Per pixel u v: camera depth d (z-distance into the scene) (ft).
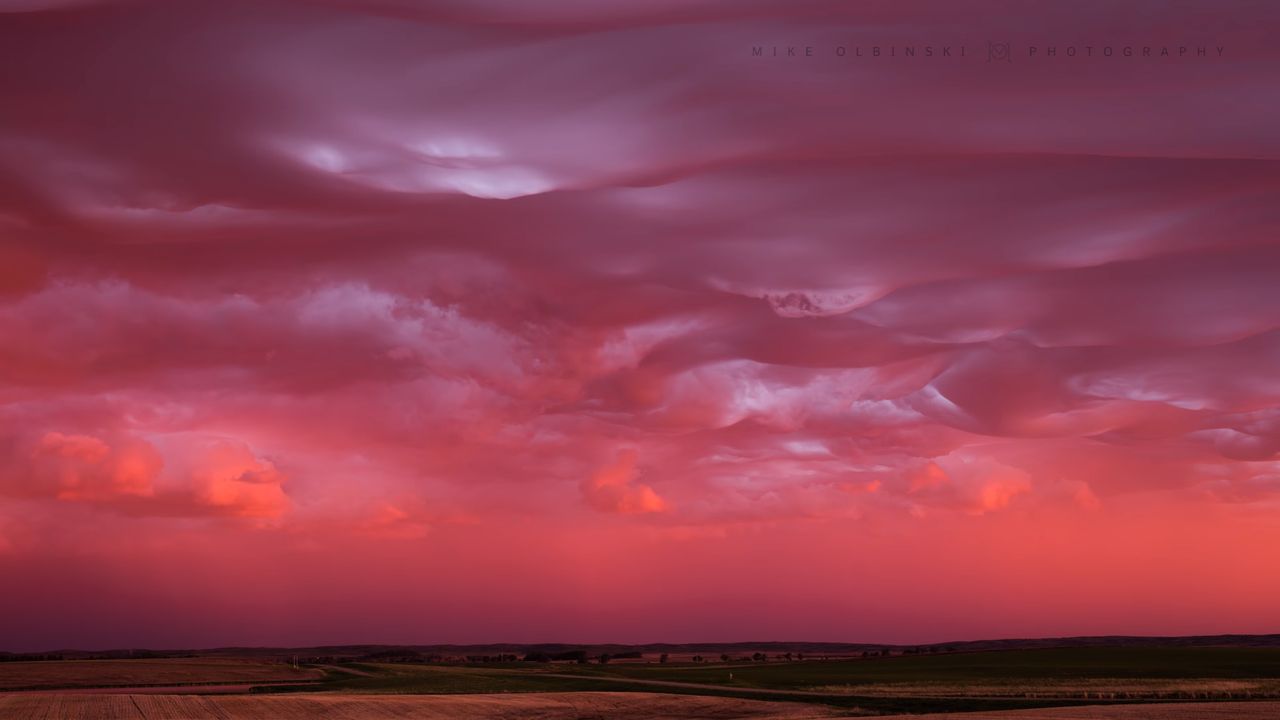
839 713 205.98
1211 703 217.36
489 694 260.21
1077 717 182.70
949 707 216.54
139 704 220.43
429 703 221.25
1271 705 209.67
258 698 233.35
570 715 203.72
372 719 195.52
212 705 217.56
